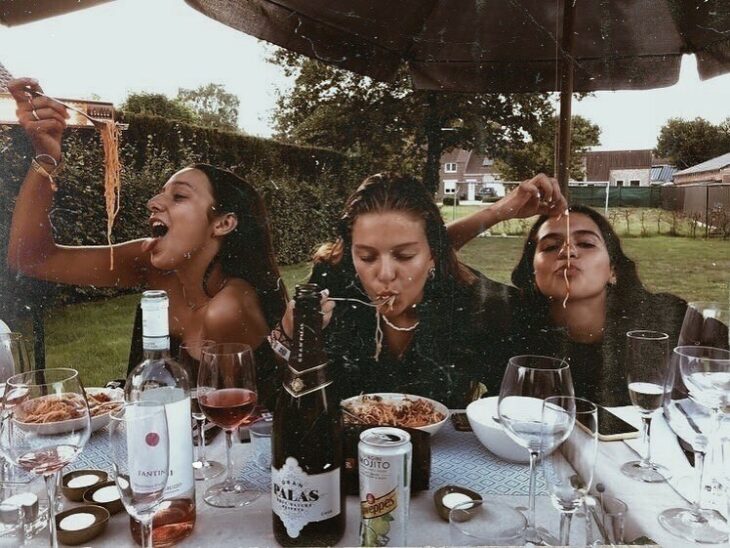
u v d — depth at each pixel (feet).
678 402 3.60
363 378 4.67
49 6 4.17
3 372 3.64
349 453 3.08
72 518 2.77
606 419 4.04
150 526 2.45
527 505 2.99
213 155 4.41
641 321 4.63
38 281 4.46
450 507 2.84
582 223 4.52
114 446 2.42
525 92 4.39
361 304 4.58
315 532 2.64
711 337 4.36
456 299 4.59
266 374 4.56
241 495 3.10
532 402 2.96
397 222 4.49
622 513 2.71
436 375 4.68
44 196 4.37
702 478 3.10
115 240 4.45
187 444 2.77
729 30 4.22
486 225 4.52
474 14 4.23
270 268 4.51
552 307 4.61
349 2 4.21
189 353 4.48
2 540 2.52
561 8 4.24
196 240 4.47
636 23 4.23
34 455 2.53
